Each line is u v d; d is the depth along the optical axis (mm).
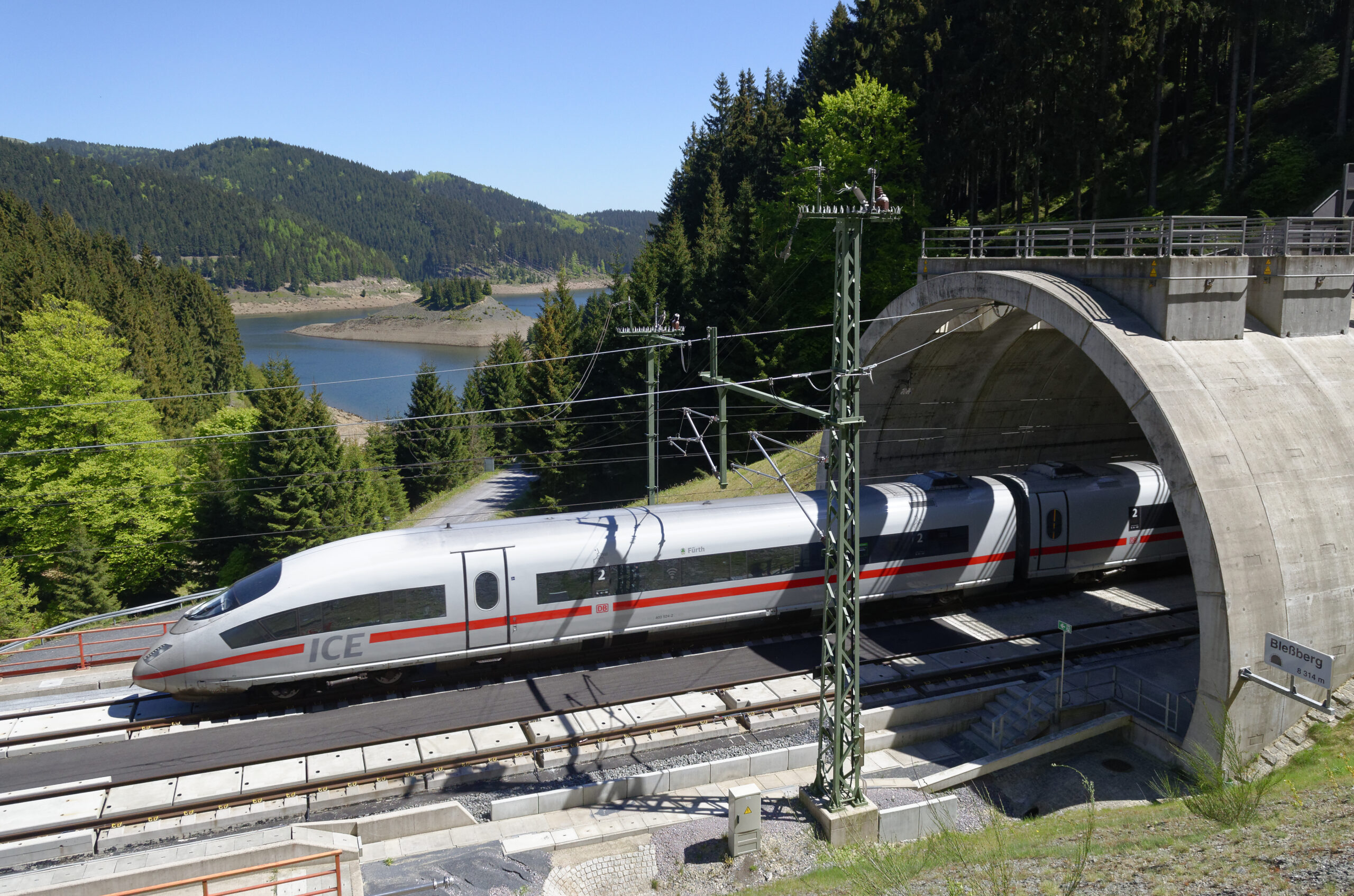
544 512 52500
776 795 16141
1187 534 16203
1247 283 18906
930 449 30812
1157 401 16891
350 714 18438
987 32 47469
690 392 51969
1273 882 10438
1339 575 16359
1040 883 11492
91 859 13703
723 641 22562
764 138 72938
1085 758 17547
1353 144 40375
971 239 25469
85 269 95750
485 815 15414
